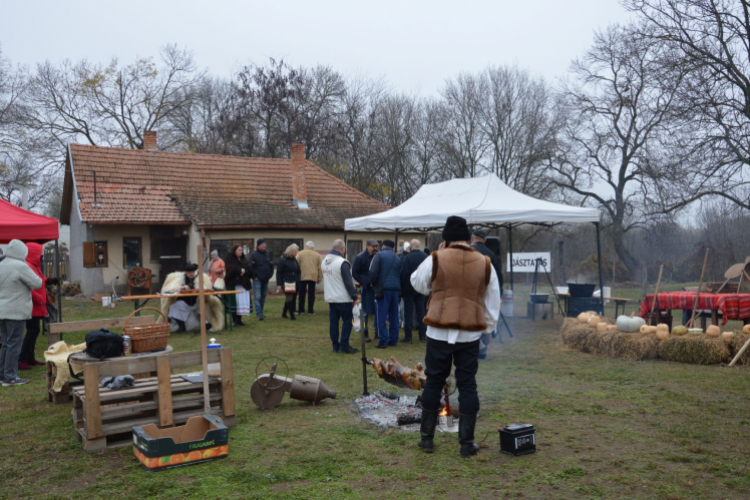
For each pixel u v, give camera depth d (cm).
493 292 449
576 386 672
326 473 416
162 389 491
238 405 610
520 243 3238
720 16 1659
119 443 487
